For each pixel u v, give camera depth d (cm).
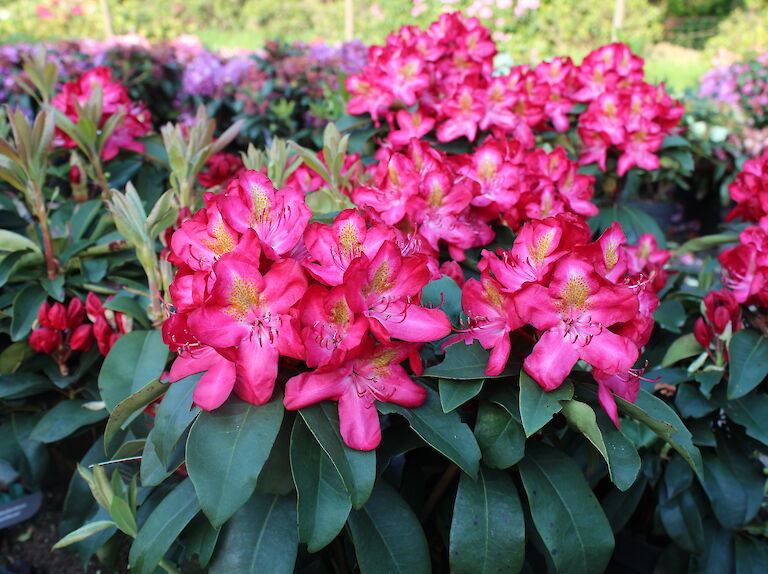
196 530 129
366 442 112
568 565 122
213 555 121
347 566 152
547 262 118
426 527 158
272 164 183
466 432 119
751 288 162
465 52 255
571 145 286
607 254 121
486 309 124
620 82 279
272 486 123
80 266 203
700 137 507
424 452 155
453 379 121
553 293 111
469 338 125
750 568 176
